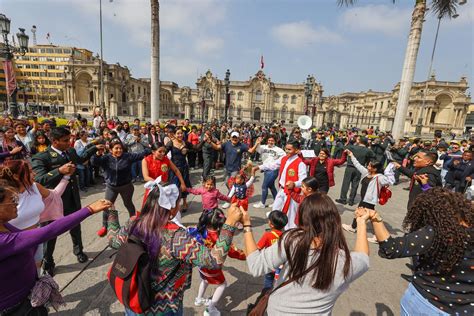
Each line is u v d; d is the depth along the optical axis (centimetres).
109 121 1155
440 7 1073
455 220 149
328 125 3591
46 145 583
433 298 157
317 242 142
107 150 474
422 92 5284
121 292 158
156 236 162
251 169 534
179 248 161
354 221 510
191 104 3606
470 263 146
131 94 6525
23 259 168
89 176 714
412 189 429
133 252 154
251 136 1320
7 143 564
